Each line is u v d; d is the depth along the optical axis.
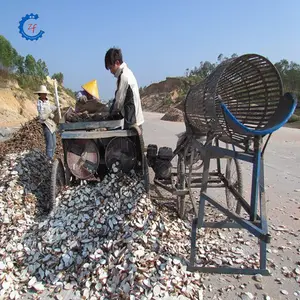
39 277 3.49
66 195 4.49
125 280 3.25
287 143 12.56
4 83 30.30
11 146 7.41
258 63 3.26
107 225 3.95
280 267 3.71
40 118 7.38
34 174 5.42
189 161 5.07
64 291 3.29
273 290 3.30
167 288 3.17
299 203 5.69
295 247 4.16
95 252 3.60
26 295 3.25
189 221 4.66
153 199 5.17
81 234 3.88
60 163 4.64
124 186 4.35
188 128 4.59
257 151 2.94
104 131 4.43
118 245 3.65
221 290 3.29
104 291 3.22
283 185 6.79
